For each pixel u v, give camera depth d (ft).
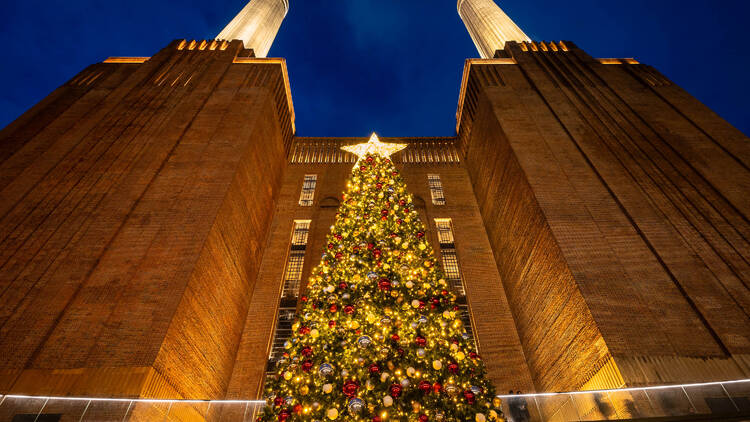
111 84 66.39
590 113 61.16
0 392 29.35
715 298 35.96
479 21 119.75
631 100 63.16
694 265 38.93
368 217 34.94
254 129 59.06
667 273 38.68
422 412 21.53
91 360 31.73
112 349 32.55
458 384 22.65
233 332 51.01
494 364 50.21
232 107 61.93
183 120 58.13
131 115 58.13
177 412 35.32
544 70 73.61
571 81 69.36
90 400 29.53
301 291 59.62
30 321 33.71
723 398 29.43
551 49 81.61
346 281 29.04
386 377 20.90
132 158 51.19
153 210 44.98
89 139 53.11
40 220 42.19
